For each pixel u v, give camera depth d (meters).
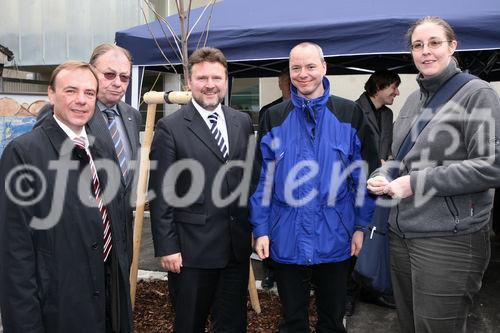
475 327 3.87
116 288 2.29
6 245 2.00
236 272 2.89
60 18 9.27
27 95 4.76
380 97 4.38
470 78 2.29
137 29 4.95
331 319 2.81
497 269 5.32
